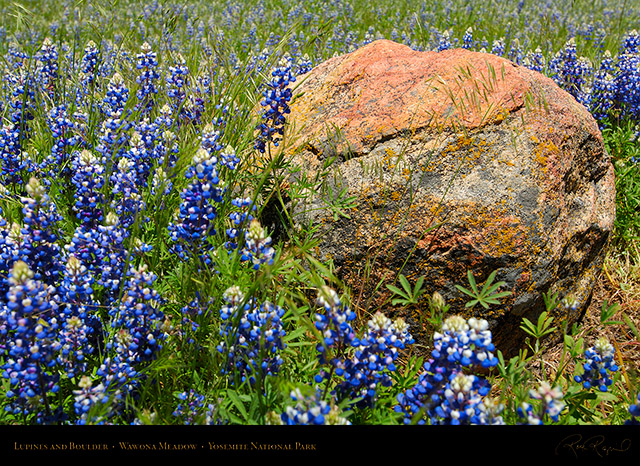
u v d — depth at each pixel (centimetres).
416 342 311
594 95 527
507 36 1003
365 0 1356
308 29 977
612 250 410
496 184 301
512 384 230
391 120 331
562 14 1216
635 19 1231
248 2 1377
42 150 387
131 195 299
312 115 378
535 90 330
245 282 270
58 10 1167
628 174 437
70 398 238
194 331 263
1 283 248
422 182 310
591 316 359
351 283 320
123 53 437
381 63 373
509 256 292
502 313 298
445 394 195
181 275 282
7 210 302
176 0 1127
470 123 313
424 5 1242
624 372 283
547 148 313
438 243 301
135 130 345
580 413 243
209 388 247
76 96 435
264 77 338
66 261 271
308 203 334
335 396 221
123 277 244
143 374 236
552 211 305
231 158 302
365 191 317
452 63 350
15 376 207
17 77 435
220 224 327
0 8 1055
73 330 232
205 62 477
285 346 234
